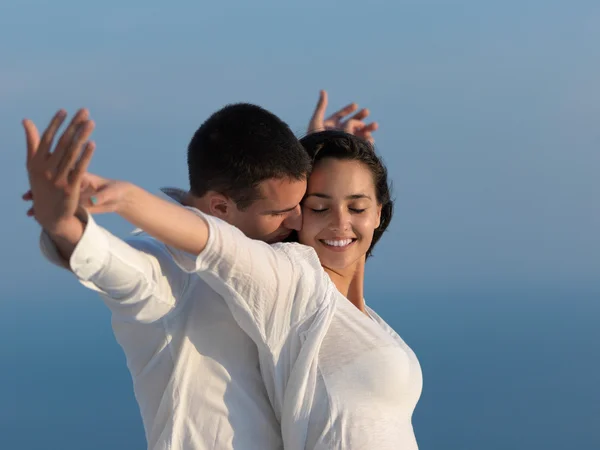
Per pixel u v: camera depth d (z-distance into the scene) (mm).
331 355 2727
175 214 2320
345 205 2928
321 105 3607
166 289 2549
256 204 2756
